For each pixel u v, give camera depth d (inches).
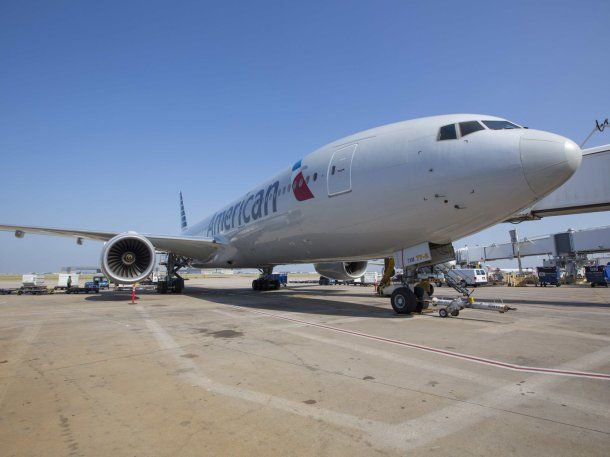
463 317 381.1
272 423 123.1
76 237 729.6
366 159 397.4
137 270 608.4
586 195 560.4
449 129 350.9
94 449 106.0
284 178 526.6
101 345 244.7
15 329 312.0
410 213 361.7
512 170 306.5
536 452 103.2
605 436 113.1
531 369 186.1
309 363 198.1
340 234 435.8
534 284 1470.2
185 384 163.5
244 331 297.3
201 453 103.5
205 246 743.1
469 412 131.8
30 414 131.2
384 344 246.1
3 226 647.1
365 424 121.9
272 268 952.3
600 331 295.3
